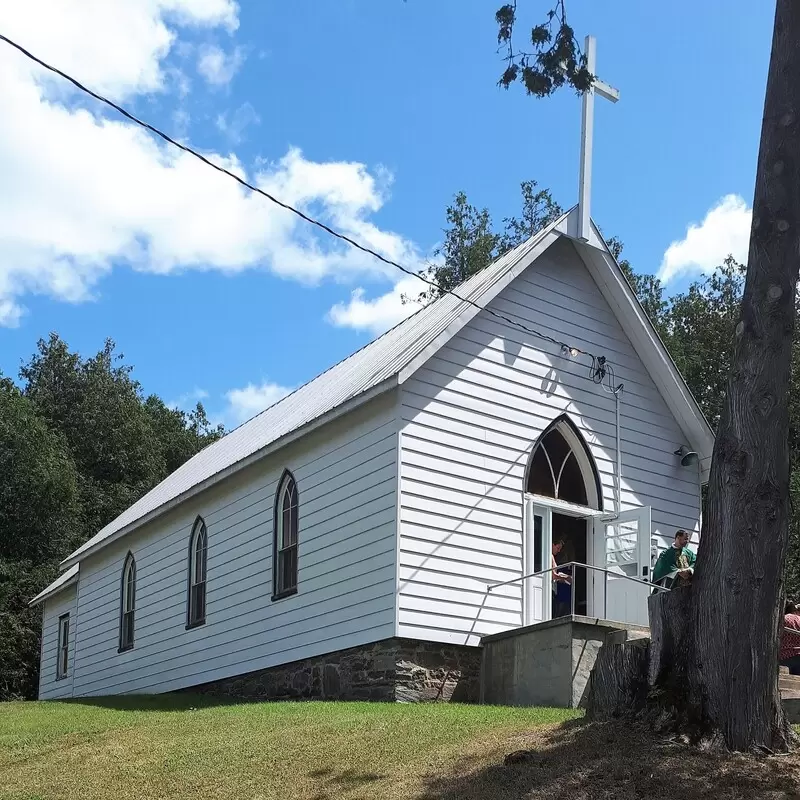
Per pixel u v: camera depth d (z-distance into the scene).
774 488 9.63
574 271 19.31
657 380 20.14
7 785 11.52
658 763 9.07
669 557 16.56
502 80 13.70
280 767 10.69
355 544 17.02
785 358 9.80
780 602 9.70
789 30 10.21
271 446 19.27
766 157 10.11
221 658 21.23
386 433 16.66
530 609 17.23
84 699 20.98
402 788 9.37
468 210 47.94
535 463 18.33
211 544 22.58
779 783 8.66
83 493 53.59
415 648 15.88
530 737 10.38
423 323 20.42
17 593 43.66
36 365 60.09
